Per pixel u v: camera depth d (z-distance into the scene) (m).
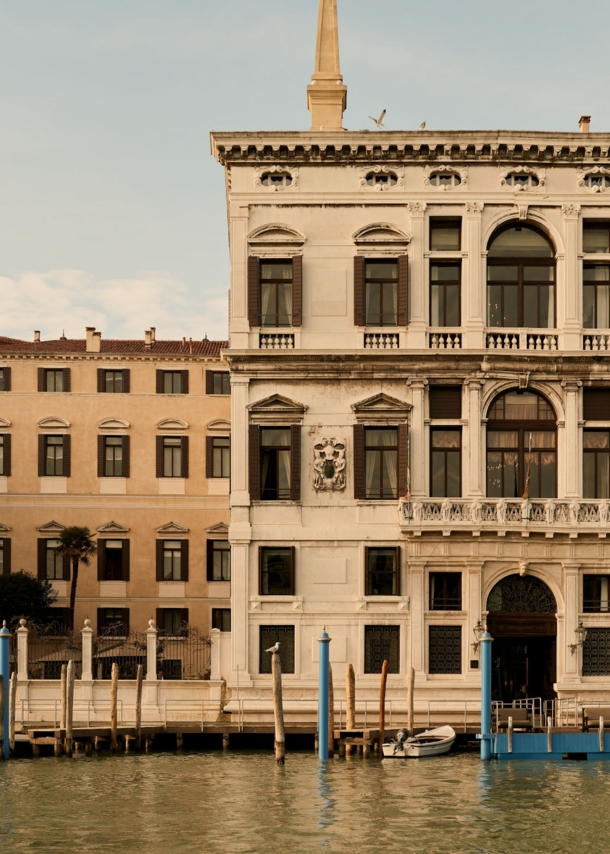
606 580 45.44
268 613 45.09
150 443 68.12
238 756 41.47
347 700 41.72
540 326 46.62
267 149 46.34
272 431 46.03
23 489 67.56
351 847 29.02
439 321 46.47
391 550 45.41
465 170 46.53
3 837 29.91
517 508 44.97
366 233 46.28
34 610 63.72
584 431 46.12
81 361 68.38
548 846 29.20
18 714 44.50
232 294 46.22
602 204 46.47
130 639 59.28
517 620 45.28
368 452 45.91
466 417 45.59
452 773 37.78
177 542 67.69
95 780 36.94
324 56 49.25
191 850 28.67
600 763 39.50
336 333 46.03
